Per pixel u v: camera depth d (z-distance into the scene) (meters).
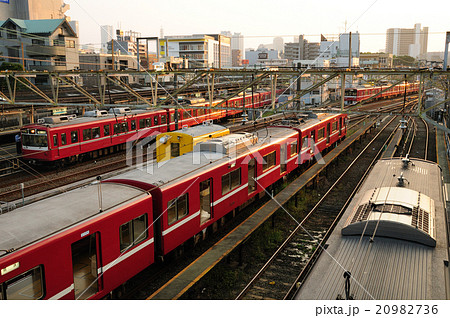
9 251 6.93
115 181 10.89
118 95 34.00
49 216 8.30
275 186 18.33
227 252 11.31
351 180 20.94
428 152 27.02
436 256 7.32
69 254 7.86
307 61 62.41
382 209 8.71
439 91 37.81
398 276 6.69
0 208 9.02
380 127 38.81
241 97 41.41
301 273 10.66
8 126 28.25
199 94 41.31
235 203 13.98
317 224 14.89
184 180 11.16
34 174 20.84
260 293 10.20
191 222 11.55
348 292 6.16
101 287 8.67
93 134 23.67
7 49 49.16
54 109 29.28
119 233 9.02
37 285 7.36
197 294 10.10
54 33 48.84
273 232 13.78
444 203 10.02
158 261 11.29
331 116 25.69
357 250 7.62
